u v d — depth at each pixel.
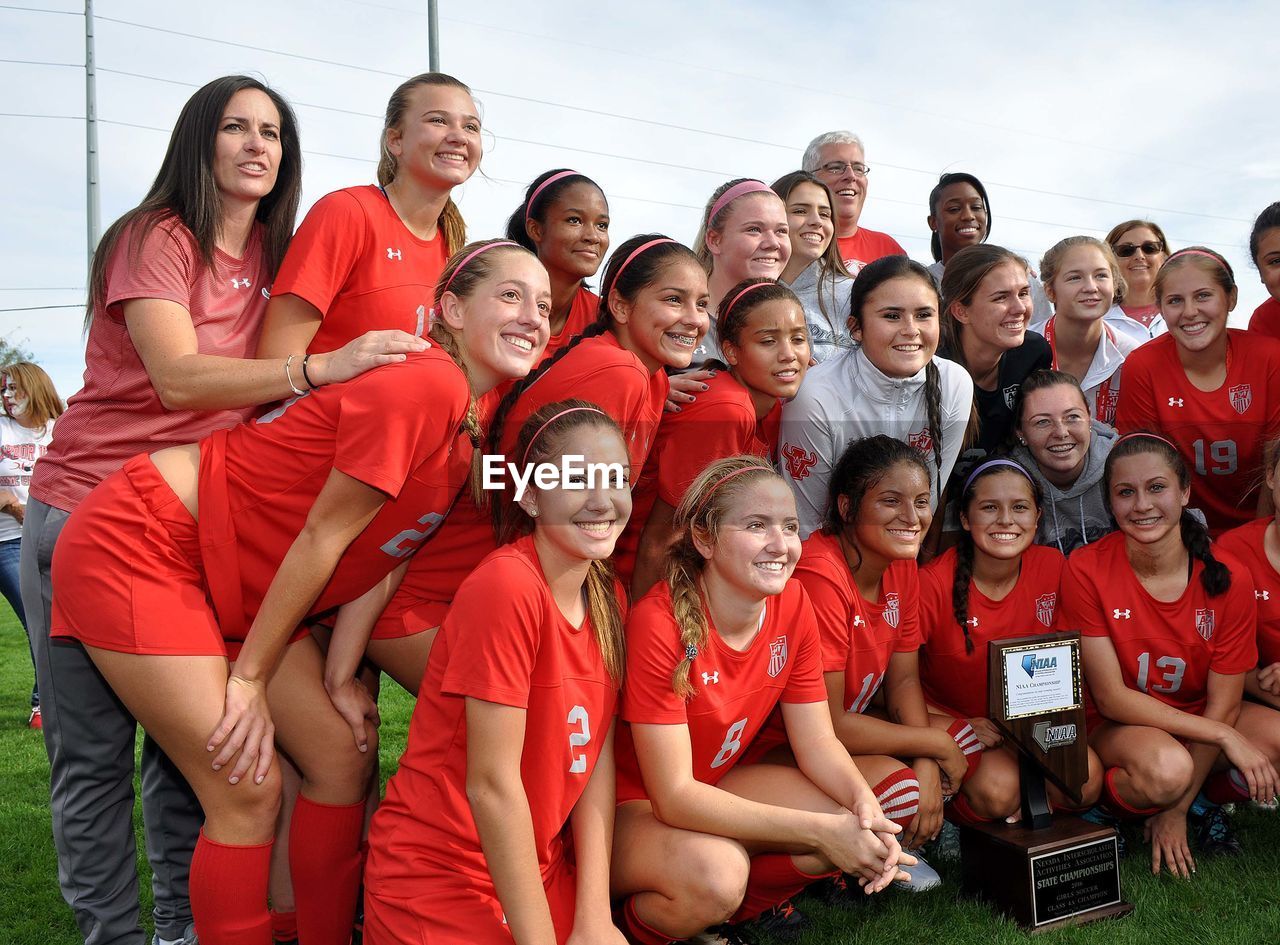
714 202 4.21
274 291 3.16
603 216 3.98
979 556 3.82
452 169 3.44
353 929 3.00
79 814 2.90
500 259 2.78
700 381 3.43
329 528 2.53
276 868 3.14
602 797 2.77
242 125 2.97
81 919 2.92
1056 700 3.39
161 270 2.83
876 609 3.60
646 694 2.79
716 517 2.81
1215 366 4.61
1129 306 6.68
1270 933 3.04
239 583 2.70
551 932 2.41
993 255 4.20
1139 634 3.79
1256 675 3.97
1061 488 4.23
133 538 2.54
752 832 2.74
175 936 3.19
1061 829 3.36
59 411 6.55
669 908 2.74
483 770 2.42
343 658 2.87
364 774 2.87
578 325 4.23
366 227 3.31
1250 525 4.02
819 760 3.04
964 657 3.84
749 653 2.97
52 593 2.75
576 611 2.70
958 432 4.01
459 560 3.13
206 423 3.06
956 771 3.45
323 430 2.59
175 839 3.20
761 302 3.41
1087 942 3.04
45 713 2.92
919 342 3.65
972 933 3.12
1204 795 3.85
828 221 4.79
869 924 3.19
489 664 2.42
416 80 3.45
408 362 2.55
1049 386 3.97
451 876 2.48
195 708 2.51
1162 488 3.61
